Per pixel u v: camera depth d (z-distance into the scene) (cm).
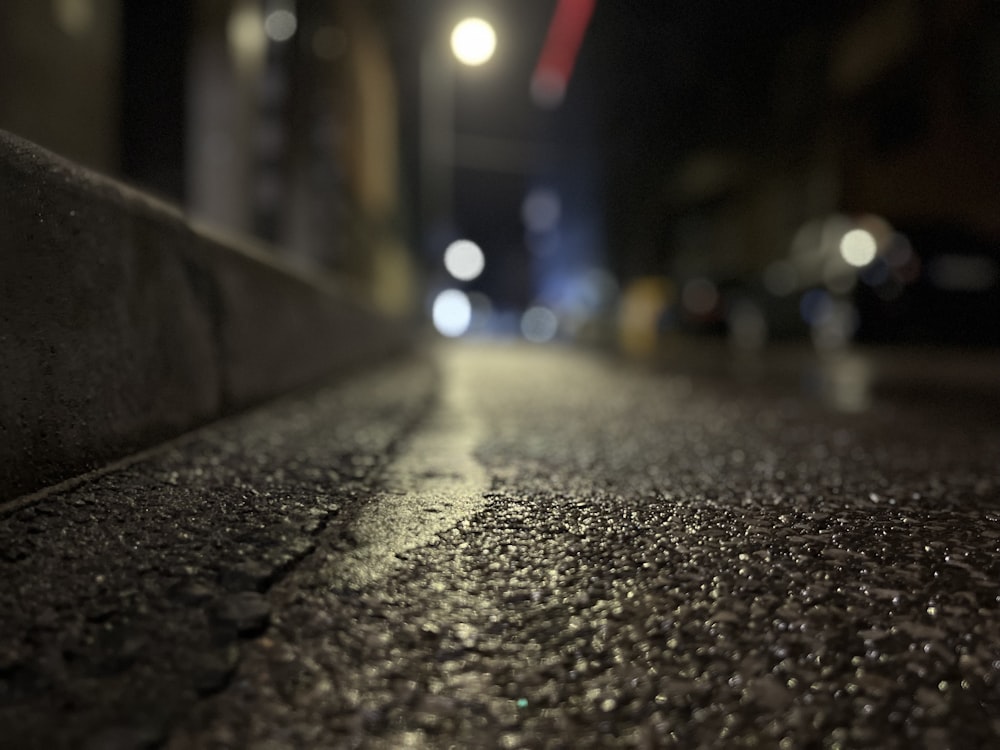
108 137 93
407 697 19
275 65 137
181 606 23
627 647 22
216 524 30
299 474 40
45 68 80
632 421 69
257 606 23
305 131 150
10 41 75
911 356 160
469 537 31
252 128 118
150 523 29
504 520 33
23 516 28
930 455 52
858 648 22
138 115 108
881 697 20
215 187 112
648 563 28
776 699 19
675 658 21
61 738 17
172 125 110
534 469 45
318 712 18
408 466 45
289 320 71
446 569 27
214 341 51
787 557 29
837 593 26
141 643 21
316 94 161
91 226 34
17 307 29
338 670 20
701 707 19
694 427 66
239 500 34
